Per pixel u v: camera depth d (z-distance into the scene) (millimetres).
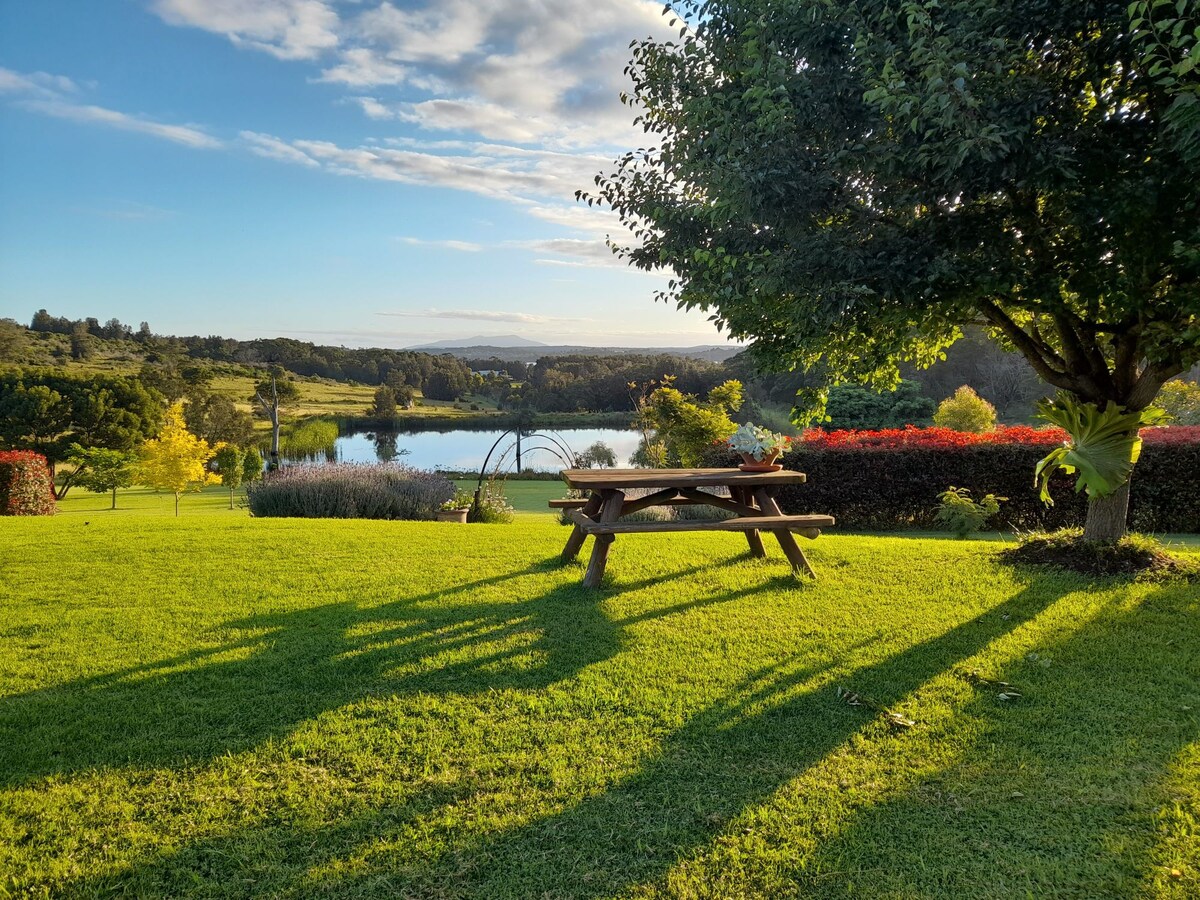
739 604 4676
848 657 3727
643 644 3953
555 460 28781
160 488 19797
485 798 2477
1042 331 6344
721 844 2223
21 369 37094
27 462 12133
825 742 2850
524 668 3617
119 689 3361
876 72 4016
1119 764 2656
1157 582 4941
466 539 7051
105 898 2004
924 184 4238
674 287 5406
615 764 2693
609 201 5754
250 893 2021
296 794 2500
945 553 6109
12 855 2168
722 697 3260
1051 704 3166
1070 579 5098
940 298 4484
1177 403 15453
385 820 2359
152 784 2559
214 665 3648
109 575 5500
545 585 5219
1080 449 5359
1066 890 2014
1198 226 3805
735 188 4102
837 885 2045
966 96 3477
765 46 4156
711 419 15742
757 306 5020
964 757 2727
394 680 3477
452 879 2076
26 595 4938
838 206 4469
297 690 3357
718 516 10930
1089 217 4035
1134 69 4039
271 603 4762
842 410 25047
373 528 7793
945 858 2154
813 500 10367
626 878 2078
